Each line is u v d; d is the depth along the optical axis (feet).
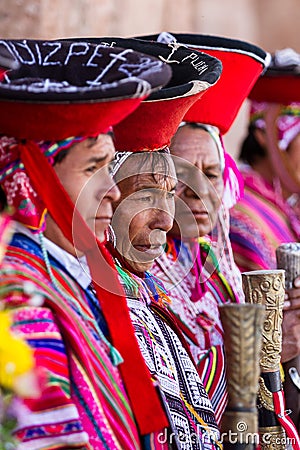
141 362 16.14
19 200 15.11
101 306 16.02
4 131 15.14
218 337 20.95
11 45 16.03
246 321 15.60
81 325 15.25
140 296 17.92
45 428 14.20
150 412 15.97
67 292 15.42
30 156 15.12
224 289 21.24
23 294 14.62
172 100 17.69
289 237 26.32
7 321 13.57
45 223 15.46
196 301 20.70
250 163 28.07
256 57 22.03
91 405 14.88
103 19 35.53
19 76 15.88
